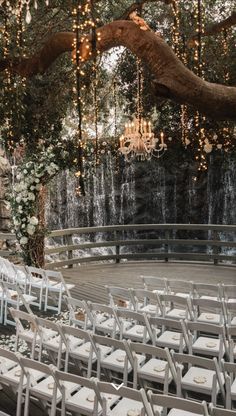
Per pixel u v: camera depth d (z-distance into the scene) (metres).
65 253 17.53
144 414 3.07
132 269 10.15
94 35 3.66
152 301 7.10
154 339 4.75
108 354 4.79
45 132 8.67
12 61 5.00
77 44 3.67
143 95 9.81
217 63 8.63
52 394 3.61
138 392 2.92
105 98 9.91
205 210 16.94
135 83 9.95
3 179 11.55
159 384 4.39
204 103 3.28
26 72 4.88
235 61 8.54
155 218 17.59
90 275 9.61
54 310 7.31
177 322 4.44
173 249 17.97
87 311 5.16
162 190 17.22
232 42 8.58
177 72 3.29
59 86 8.45
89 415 3.45
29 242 8.94
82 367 4.73
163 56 3.34
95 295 8.09
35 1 4.41
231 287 5.70
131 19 3.88
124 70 9.85
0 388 4.52
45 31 7.16
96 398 3.28
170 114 10.05
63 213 17.66
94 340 4.13
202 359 3.52
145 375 4.06
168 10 8.19
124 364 4.16
